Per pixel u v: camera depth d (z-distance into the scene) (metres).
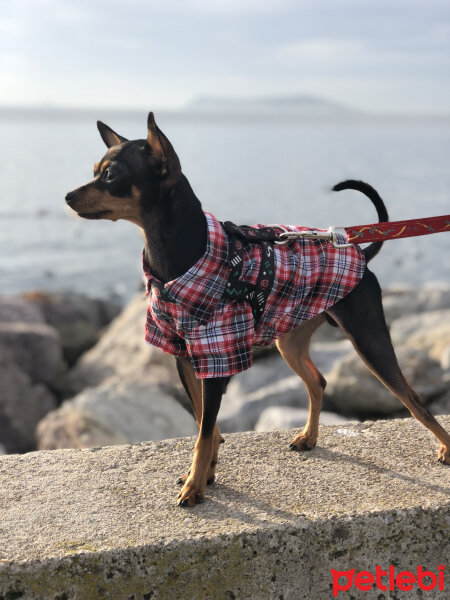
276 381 1.74
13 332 2.08
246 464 0.64
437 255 5.39
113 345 2.21
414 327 1.99
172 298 0.56
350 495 0.57
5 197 10.77
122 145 0.57
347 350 1.84
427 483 0.59
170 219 0.55
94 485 0.60
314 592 0.54
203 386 0.57
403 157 24.83
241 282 0.56
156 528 0.53
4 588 0.48
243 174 16.16
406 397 0.62
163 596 0.51
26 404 1.94
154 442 0.68
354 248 0.61
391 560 0.55
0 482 0.61
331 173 16.31
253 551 0.52
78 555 0.49
